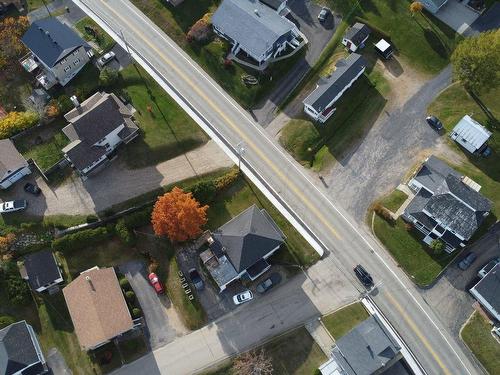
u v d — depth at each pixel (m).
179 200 80.94
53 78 102.12
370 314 81.06
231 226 84.00
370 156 95.50
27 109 99.50
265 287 82.81
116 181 91.44
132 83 101.56
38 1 112.38
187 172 92.31
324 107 96.56
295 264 85.44
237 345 79.88
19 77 103.81
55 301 83.19
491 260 84.56
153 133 95.62
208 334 80.94
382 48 104.31
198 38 106.12
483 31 106.50
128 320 78.56
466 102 99.81
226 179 90.69
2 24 107.06
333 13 110.62
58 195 90.50
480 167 92.94
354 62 99.94
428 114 99.25
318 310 82.06
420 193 88.50
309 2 111.62
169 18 110.38
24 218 88.50
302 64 105.06
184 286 83.31
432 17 108.50
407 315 81.50
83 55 102.12
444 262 85.31
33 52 99.75
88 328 76.75
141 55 105.69
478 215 83.31
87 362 78.94
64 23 109.50
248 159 94.75
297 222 88.94
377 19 108.88
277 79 103.56
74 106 97.56
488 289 79.75
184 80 103.31
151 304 83.31
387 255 86.56
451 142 95.94
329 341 79.50
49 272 82.81
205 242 86.38
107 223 87.12
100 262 86.25
